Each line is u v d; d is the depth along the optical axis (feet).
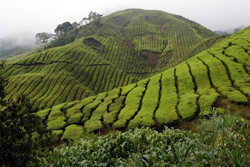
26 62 297.94
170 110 95.40
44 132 24.59
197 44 432.66
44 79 252.01
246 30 179.32
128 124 95.55
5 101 21.88
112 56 404.57
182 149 22.39
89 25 571.28
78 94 233.76
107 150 33.17
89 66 326.85
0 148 18.70
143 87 139.54
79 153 32.58
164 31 609.01
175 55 432.25
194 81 120.26
